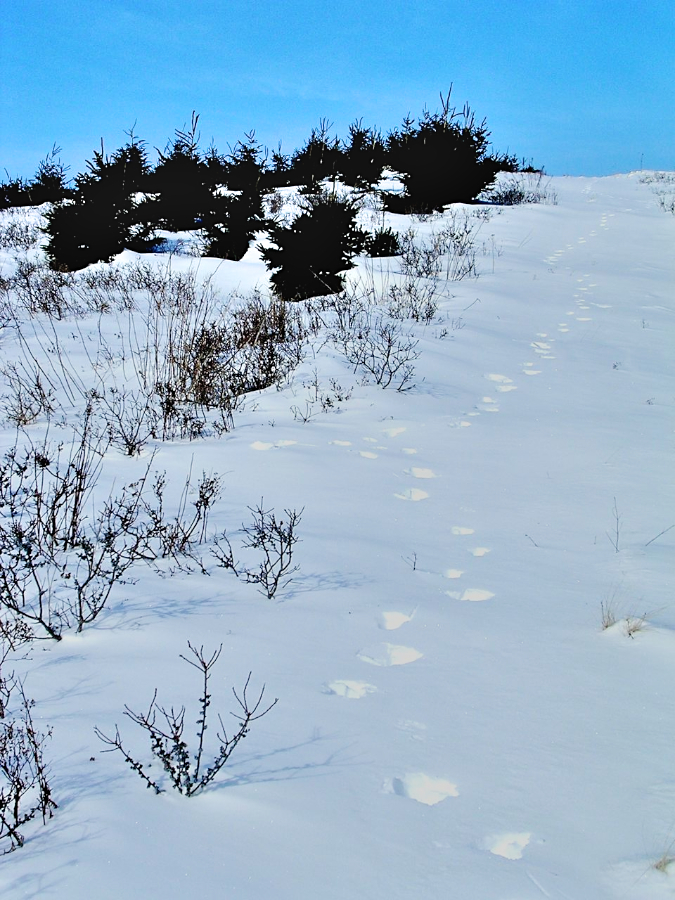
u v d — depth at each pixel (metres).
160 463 5.37
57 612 3.21
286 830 1.89
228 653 2.84
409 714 2.46
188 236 17.89
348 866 1.77
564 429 6.27
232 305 11.63
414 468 5.33
